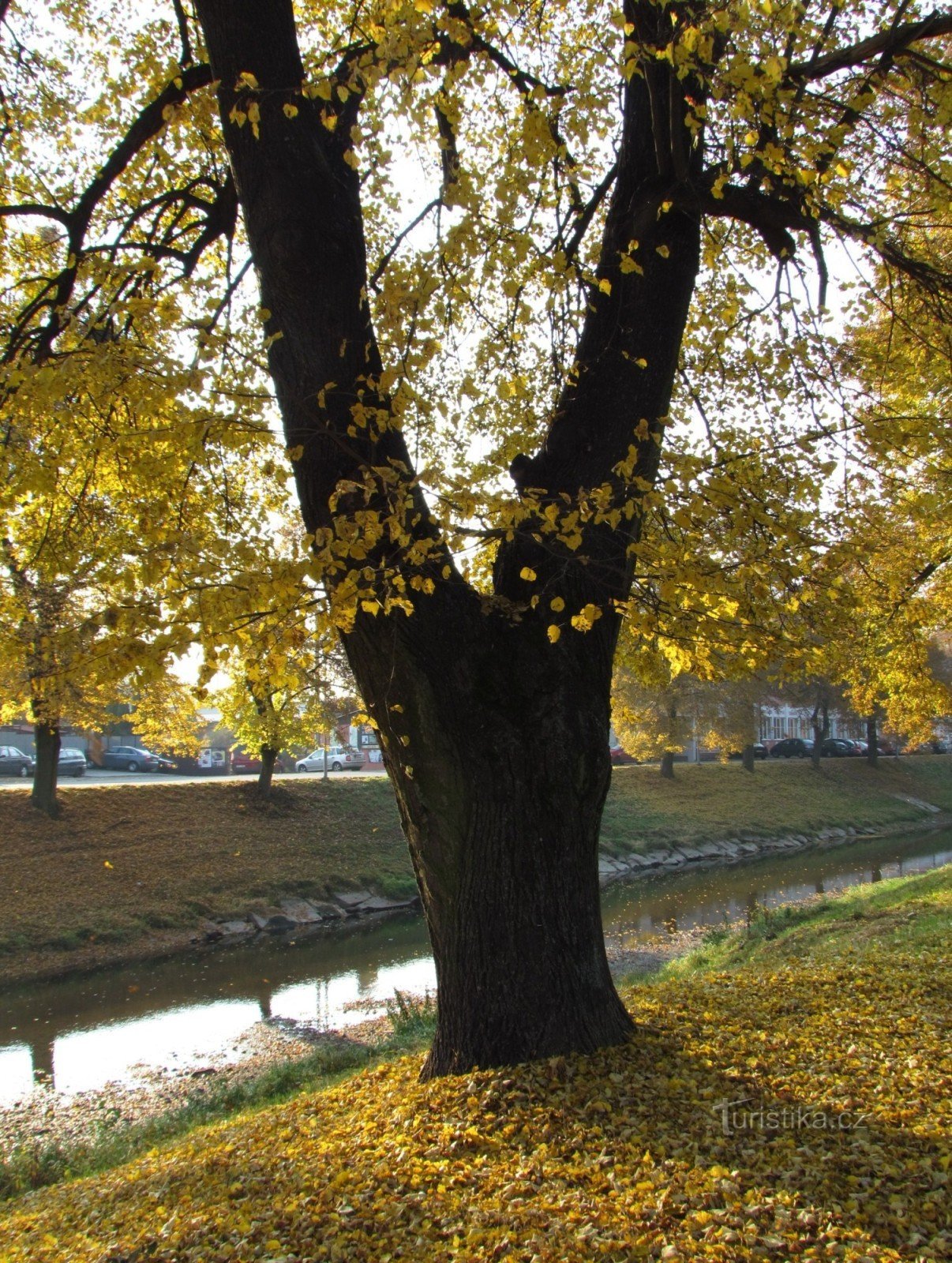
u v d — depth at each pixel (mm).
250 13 5434
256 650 4352
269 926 22188
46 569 7164
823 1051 5668
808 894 24578
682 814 37188
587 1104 4848
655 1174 4125
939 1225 3611
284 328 5430
